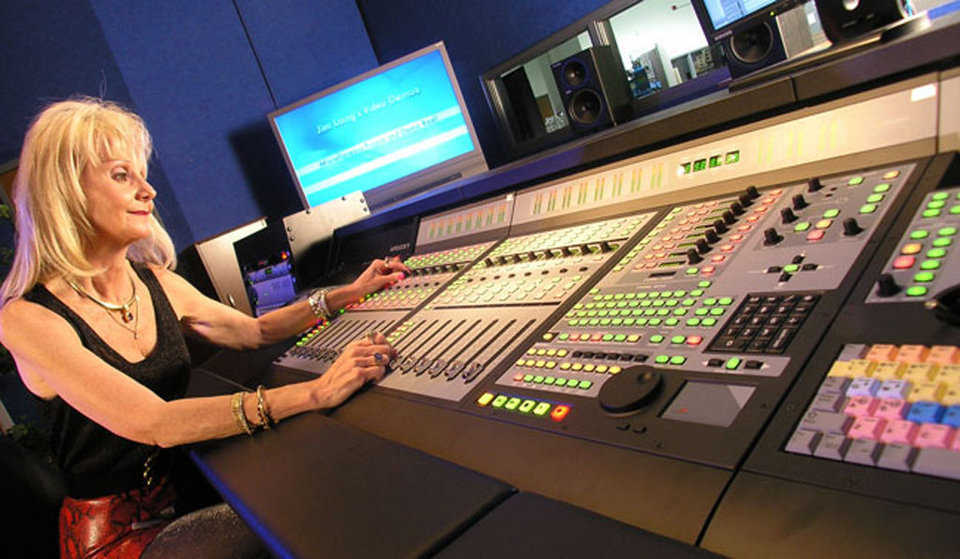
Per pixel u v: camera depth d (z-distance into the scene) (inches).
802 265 32.9
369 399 43.9
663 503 23.9
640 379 30.3
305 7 152.4
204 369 70.4
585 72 99.2
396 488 29.5
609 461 27.3
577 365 35.0
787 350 28.0
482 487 27.4
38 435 144.6
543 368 36.6
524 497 25.7
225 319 68.9
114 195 53.8
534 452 30.2
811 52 54.7
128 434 47.9
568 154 57.7
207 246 109.1
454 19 138.6
